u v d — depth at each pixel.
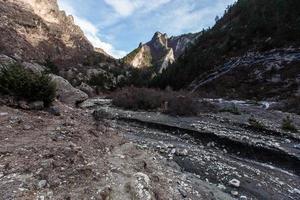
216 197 9.44
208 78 64.69
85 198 6.68
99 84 95.50
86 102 30.27
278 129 21.38
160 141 15.88
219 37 86.81
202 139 17.69
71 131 10.90
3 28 140.50
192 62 76.75
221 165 12.70
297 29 64.06
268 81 51.44
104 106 29.09
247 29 76.69
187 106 25.75
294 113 31.58
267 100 45.62
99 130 12.63
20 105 12.85
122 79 111.38
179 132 19.12
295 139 19.12
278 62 55.09
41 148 8.49
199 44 92.62
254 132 20.33
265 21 73.50
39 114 12.77
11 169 7.17
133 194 7.42
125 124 20.88
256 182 11.48
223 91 54.56
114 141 11.70
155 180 8.97
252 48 67.38
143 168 9.62
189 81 71.12
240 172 12.25
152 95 29.16
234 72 59.94
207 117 24.77
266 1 86.56
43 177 7.07
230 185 10.84
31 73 14.48
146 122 21.22
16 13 171.75
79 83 77.38
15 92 13.12
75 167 7.85
